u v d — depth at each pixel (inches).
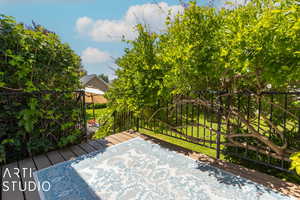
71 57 114.2
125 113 160.6
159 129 123.2
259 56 51.3
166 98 106.1
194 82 85.7
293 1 43.3
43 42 98.5
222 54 56.5
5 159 83.9
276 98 87.7
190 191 63.9
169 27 87.4
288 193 60.7
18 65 86.1
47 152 99.3
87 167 82.3
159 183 69.3
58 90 99.4
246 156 83.7
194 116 125.6
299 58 46.6
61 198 60.7
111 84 165.9
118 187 67.1
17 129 89.6
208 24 71.4
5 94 81.6
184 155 94.2
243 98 99.4
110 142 115.3
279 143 80.9
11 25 87.0
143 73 102.3
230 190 63.7
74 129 112.9
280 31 46.6
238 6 68.2
